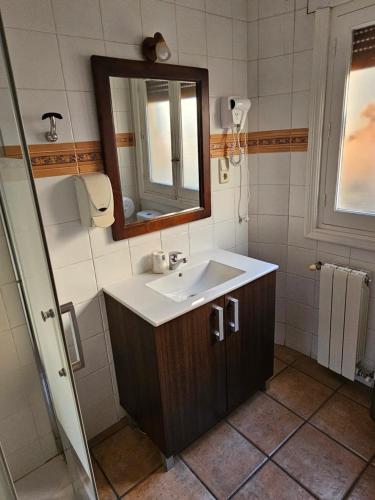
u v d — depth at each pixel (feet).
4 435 4.77
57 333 3.63
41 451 5.13
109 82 4.84
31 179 3.06
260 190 7.32
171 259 6.07
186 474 5.26
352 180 6.13
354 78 5.68
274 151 6.89
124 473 5.35
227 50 6.29
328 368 7.04
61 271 5.08
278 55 6.32
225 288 5.28
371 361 6.59
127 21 4.90
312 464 5.28
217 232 7.09
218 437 5.83
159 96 5.44
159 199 5.85
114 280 5.67
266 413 6.26
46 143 4.57
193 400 5.30
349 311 6.22
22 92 4.27
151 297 5.11
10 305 4.51
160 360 4.67
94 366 5.78
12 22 4.05
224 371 5.67
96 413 6.01
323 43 5.73
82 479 4.71
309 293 7.26
